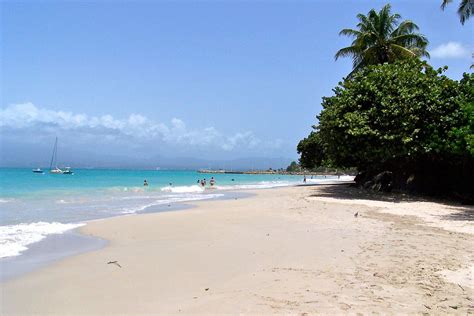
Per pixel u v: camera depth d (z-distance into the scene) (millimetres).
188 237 11508
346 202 21312
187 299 6078
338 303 5699
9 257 9109
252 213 17047
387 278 6910
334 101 26219
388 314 5309
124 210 19594
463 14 25188
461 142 20281
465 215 15945
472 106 19703
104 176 79688
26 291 6633
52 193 30625
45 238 11492
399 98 22641
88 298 6254
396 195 26438
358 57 34688
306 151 49188
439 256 8539
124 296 6309
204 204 22562
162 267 8047
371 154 23453
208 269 7812
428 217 15242
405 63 26141
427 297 5984
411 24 33312
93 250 9891
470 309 5527
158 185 48062
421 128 22859
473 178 23109
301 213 16672
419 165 27328
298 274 7230
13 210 18906
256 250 9445
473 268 7566
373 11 32844
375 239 10570
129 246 10359
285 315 5281
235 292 6293
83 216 16938
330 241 10367
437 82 23984
